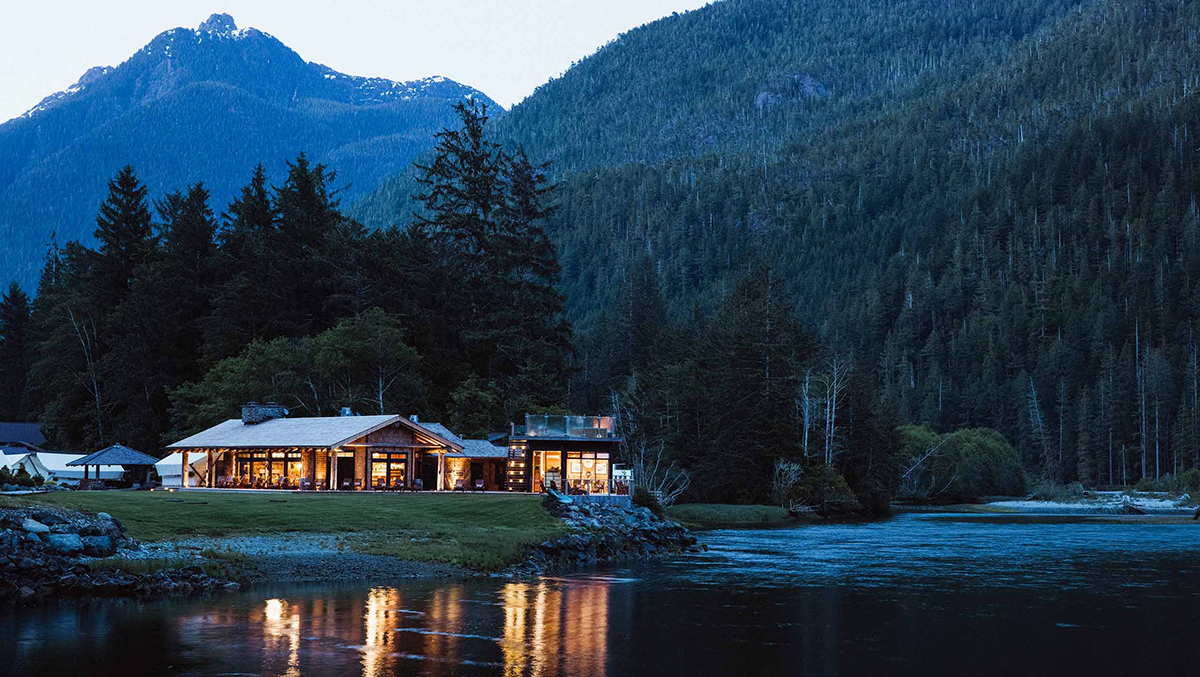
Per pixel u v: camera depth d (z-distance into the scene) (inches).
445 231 4601.4
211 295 4207.7
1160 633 1151.0
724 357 4436.5
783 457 3964.1
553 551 1813.5
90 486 2866.6
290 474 2512.3
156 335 4042.8
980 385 7844.5
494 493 2422.5
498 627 1149.7
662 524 2242.9
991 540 2482.8
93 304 4544.8
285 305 4025.6
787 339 4714.6
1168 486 5757.9
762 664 983.0
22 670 907.4
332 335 3479.3
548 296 4559.5
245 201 4404.5
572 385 5861.2
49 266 6476.4
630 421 4237.2
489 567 1641.2
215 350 3843.5
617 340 6274.6
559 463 2512.3
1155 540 2485.2
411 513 1972.2
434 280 4220.0
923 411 7593.5
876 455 4264.3
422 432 2536.9
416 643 1049.5
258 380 3378.4
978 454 5654.5
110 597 1269.7
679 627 1173.1
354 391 3442.4
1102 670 964.6
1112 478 6889.8
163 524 1620.3
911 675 943.0
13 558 1302.9
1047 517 3762.3
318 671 919.7
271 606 1237.1
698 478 4042.8
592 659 995.3
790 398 4126.5
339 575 1480.1
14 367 5880.9
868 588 1520.7
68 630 1074.1
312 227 4220.0
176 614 1170.6
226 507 1815.9
